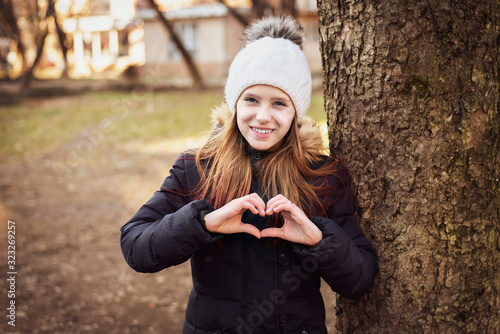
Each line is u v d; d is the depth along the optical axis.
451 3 1.40
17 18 21.70
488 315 1.56
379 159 1.54
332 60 1.64
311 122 1.66
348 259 1.39
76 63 28.03
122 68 27.77
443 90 1.44
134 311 3.46
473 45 1.42
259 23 1.61
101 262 4.34
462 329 1.55
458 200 1.48
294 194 1.50
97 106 15.15
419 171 1.49
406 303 1.57
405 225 1.53
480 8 1.40
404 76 1.46
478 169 1.47
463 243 1.51
